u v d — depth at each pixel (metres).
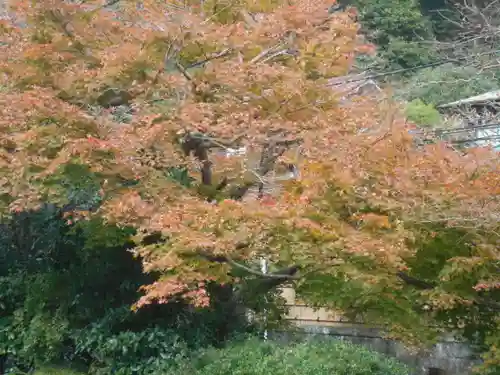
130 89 8.91
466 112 17.62
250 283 10.42
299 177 7.77
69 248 12.87
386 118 7.91
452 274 7.46
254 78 8.55
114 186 8.95
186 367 10.09
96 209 10.34
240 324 11.70
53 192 8.97
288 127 8.48
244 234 7.38
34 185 8.88
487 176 7.04
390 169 7.17
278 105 8.90
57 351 11.97
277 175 9.77
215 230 7.57
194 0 9.78
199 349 10.63
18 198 9.31
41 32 9.30
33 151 8.68
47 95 8.40
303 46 9.08
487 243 7.20
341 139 7.50
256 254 8.07
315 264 7.86
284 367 9.02
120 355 11.20
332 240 7.13
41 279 12.41
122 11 9.92
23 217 12.90
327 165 7.20
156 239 10.15
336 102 9.09
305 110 9.02
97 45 9.40
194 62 9.46
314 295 9.20
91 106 9.23
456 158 7.28
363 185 7.18
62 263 12.97
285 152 8.78
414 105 18.14
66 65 9.12
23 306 12.55
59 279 12.38
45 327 11.88
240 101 8.80
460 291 7.61
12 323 12.27
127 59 8.55
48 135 8.66
